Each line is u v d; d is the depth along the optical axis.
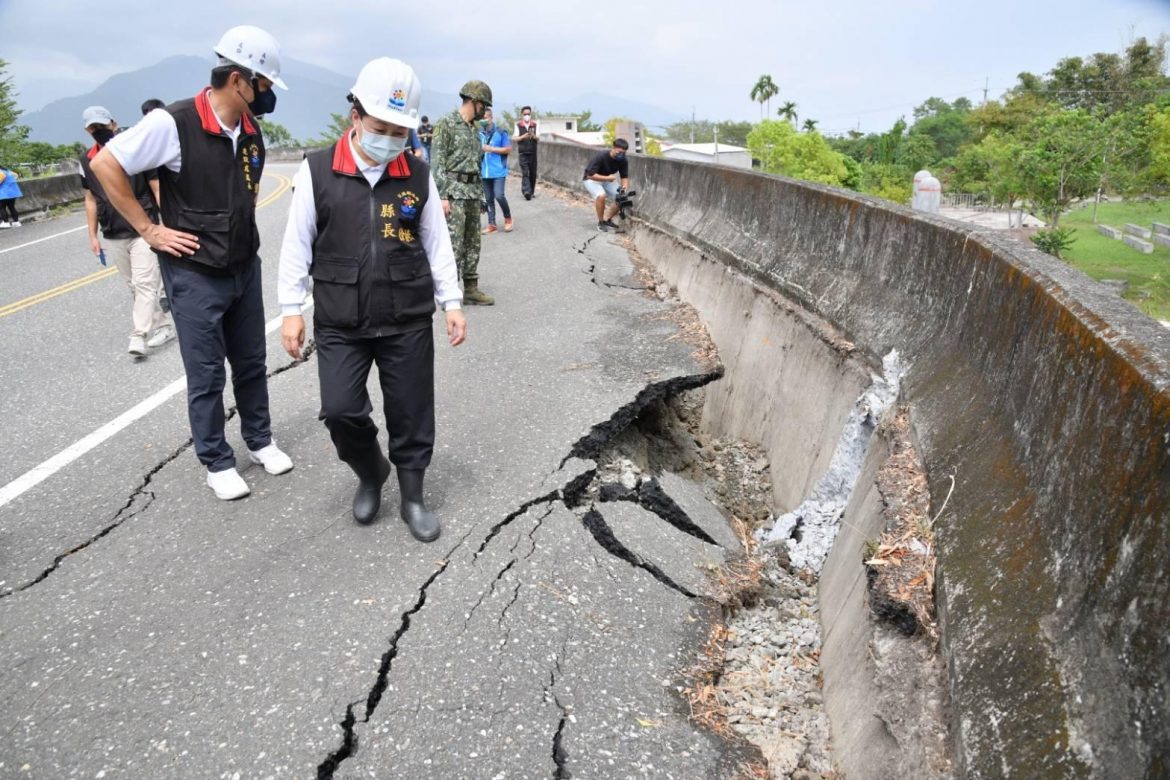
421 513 3.65
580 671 2.94
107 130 6.32
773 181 6.82
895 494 3.19
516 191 17.53
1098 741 1.62
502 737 2.59
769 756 2.70
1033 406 2.56
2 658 2.92
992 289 3.26
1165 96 55.09
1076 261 31.64
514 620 3.15
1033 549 2.21
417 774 2.44
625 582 3.51
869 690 2.66
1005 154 41.31
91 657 2.91
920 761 2.18
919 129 110.81
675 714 2.82
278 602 3.21
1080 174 38.44
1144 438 1.79
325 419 3.36
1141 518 1.73
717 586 3.66
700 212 8.82
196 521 3.82
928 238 4.16
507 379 5.58
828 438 4.68
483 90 7.21
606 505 4.14
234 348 4.07
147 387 5.75
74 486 4.21
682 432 5.93
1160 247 33.88
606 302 7.71
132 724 2.60
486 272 9.27
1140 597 1.66
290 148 58.56
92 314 8.09
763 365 6.00
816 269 5.62
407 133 3.13
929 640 2.52
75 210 18.50
